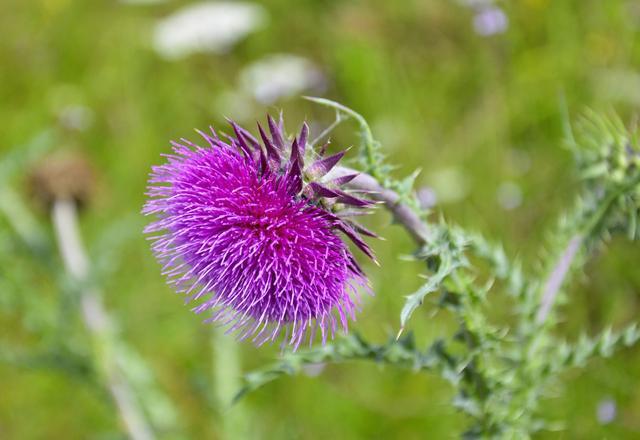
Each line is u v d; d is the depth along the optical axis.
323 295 0.38
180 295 0.56
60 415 0.56
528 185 0.56
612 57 0.58
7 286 0.52
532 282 0.42
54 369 0.51
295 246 0.38
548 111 0.57
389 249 0.54
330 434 0.52
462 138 0.58
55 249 0.54
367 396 0.53
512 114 0.58
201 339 0.56
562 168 0.56
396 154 0.58
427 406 0.52
